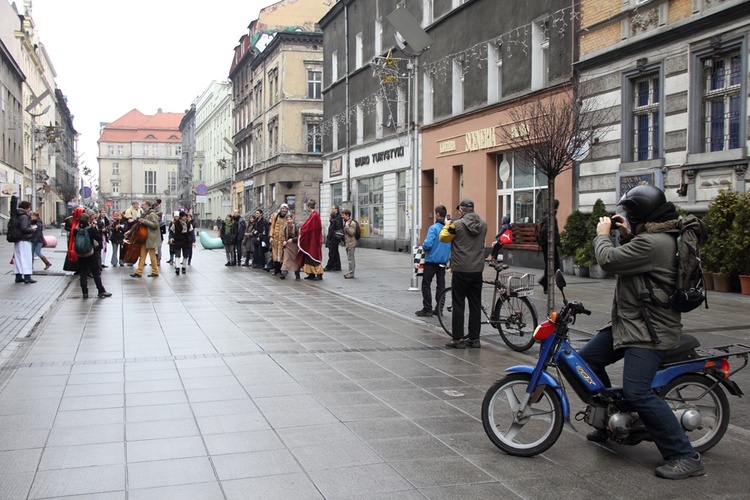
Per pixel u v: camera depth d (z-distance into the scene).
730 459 4.88
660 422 4.57
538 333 4.97
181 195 111.00
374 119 34.56
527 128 11.91
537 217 21.31
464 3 24.91
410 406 6.10
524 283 8.78
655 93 16.52
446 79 26.69
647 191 4.73
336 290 15.89
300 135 49.69
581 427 5.63
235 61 69.62
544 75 20.98
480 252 8.95
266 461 4.68
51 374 7.12
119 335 9.49
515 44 21.94
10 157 51.22
